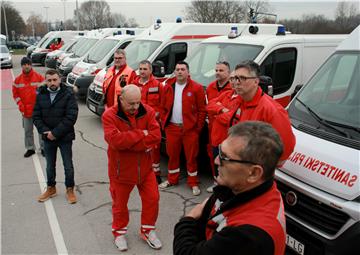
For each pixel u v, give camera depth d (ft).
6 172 18.54
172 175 16.62
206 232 5.45
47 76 14.23
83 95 34.37
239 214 4.91
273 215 4.78
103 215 14.02
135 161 11.19
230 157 4.89
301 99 11.94
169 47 25.36
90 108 28.89
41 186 16.76
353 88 11.03
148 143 10.98
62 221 13.57
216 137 12.34
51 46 74.38
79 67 35.94
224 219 5.08
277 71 18.02
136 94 10.66
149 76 16.30
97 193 15.98
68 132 14.58
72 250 11.78
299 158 9.46
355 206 7.89
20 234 12.69
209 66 19.54
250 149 4.79
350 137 9.41
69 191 15.12
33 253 11.60
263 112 9.86
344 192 8.15
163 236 12.63
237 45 18.97
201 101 15.35
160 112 16.10
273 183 5.08
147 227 11.98
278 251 4.67
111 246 12.01
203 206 5.87
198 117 15.56
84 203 15.02
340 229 8.10
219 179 5.14
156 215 12.02
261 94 10.33
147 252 11.71
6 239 12.39
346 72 11.53
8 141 24.22
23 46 184.44
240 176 4.90
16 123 29.43
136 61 26.32
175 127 15.72
